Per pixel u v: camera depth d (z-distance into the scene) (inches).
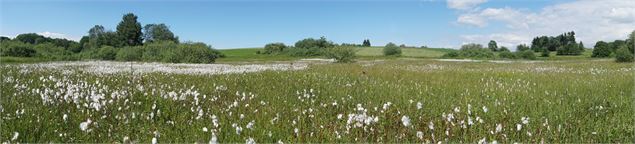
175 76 647.1
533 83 555.2
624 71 876.6
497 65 1347.2
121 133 238.8
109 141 225.5
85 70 790.5
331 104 353.7
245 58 2258.9
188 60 1416.1
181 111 313.3
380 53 3612.2
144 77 595.8
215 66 1047.6
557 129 261.7
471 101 369.1
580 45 3929.6
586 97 402.9
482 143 207.9
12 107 295.6
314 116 291.0
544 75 753.0
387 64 1400.1
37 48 2507.4
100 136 233.0
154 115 293.4
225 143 221.1
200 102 347.9
